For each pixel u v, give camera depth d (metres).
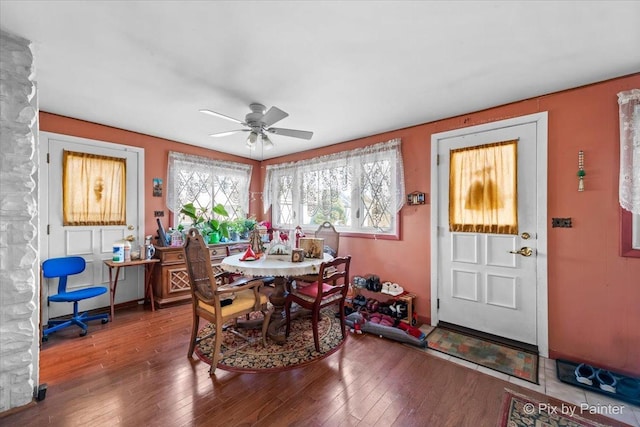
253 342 2.61
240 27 1.59
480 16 1.50
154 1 1.39
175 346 2.54
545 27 1.58
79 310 3.23
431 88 2.35
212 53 1.85
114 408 1.74
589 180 2.25
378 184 3.55
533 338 2.51
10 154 1.66
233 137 3.80
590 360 2.24
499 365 2.27
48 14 1.48
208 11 1.46
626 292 2.11
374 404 1.80
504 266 2.66
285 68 2.04
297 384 2.00
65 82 2.25
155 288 3.69
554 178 2.40
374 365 2.25
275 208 4.85
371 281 3.40
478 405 1.80
